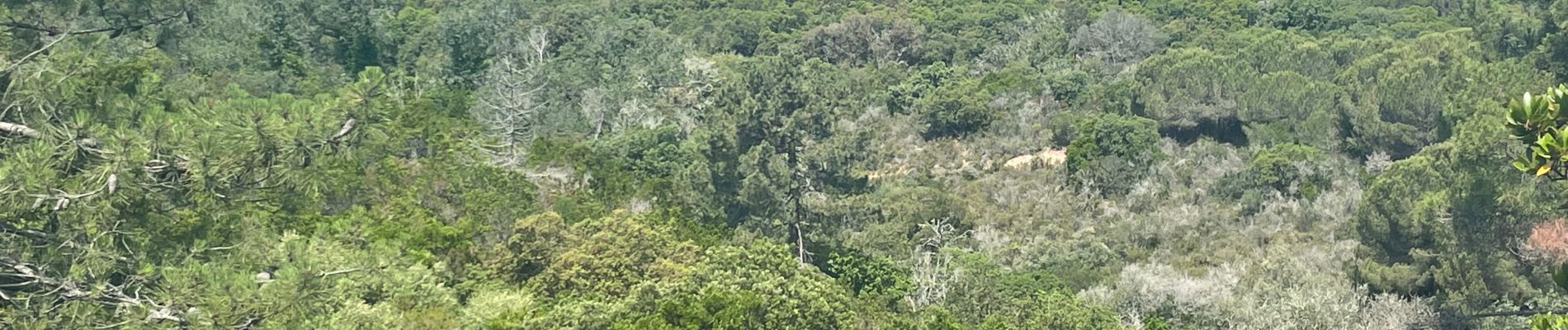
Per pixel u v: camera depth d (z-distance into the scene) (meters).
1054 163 55.25
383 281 13.81
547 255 25.97
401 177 27.81
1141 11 86.19
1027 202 50.25
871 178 52.97
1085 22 83.75
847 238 41.97
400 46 57.78
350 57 54.28
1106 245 43.94
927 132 60.28
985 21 86.12
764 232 40.72
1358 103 55.00
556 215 26.53
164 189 12.42
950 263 34.66
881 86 71.38
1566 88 9.10
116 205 12.45
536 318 20.58
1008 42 81.81
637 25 76.06
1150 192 50.00
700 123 58.16
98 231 12.22
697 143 46.94
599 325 20.67
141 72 17.30
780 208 41.25
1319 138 55.06
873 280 33.41
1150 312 34.88
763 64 46.38
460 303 22.70
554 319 20.48
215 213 12.87
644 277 25.66
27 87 12.90
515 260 25.86
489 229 28.62
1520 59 48.59
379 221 24.19
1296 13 82.88
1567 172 9.07
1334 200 46.47
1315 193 48.47
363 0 55.03
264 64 45.50
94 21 17.16
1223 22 83.06
